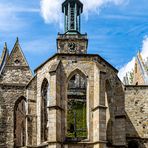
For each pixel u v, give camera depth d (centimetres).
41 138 7088
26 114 7269
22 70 8269
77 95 10756
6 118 7875
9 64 8275
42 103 7231
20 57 8338
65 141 6750
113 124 7219
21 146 7781
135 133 8119
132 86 8319
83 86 10906
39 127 7144
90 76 7044
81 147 6750
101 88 6881
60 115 6775
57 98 6794
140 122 8175
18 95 7975
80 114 10556
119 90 7375
